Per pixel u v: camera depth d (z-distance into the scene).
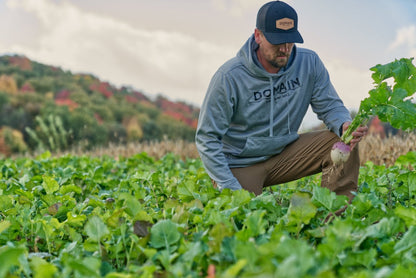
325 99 3.74
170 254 2.26
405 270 1.75
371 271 2.07
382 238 2.28
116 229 2.53
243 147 3.87
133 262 2.34
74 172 4.83
